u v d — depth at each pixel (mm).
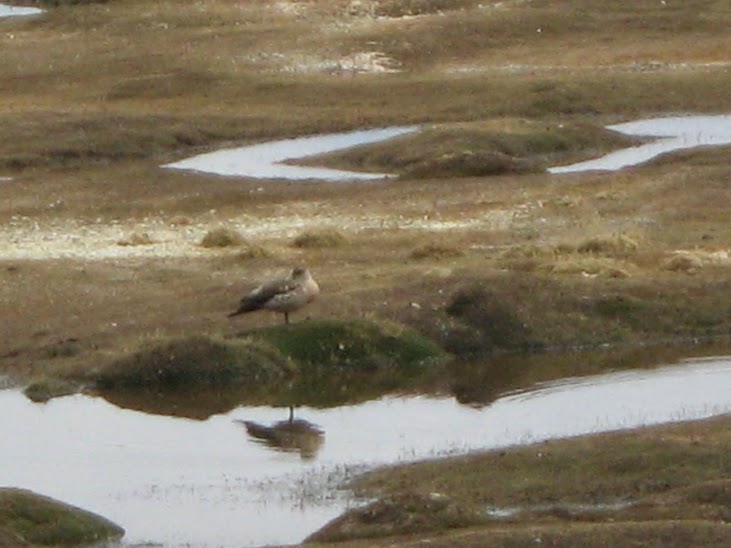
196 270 28844
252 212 33750
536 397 23734
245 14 53062
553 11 52312
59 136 39469
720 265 28781
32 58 49062
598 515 18922
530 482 19875
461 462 20578
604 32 51250
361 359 24938
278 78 46156
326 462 21125
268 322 25781
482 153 37094
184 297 27156
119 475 20797
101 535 18891
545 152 38812
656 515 18781
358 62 48125
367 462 21016
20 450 21734
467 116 42469
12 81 46844
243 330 25438
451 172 36781
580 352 25922
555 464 20312
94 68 47625
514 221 32250
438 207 33594
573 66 47781
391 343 25219
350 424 22703
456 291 26438
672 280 27734
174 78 46000
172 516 19484
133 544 18734
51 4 56156
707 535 17828
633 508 19016
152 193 35594
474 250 30031
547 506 19281
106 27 52469
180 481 20578
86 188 36156
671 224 31922
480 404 23516
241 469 20953
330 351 24906
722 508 18781
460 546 17672
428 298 26500
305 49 49000
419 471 20438
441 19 51500
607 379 24578
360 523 18828
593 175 36375
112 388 24094
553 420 22547
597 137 39812
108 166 38562
